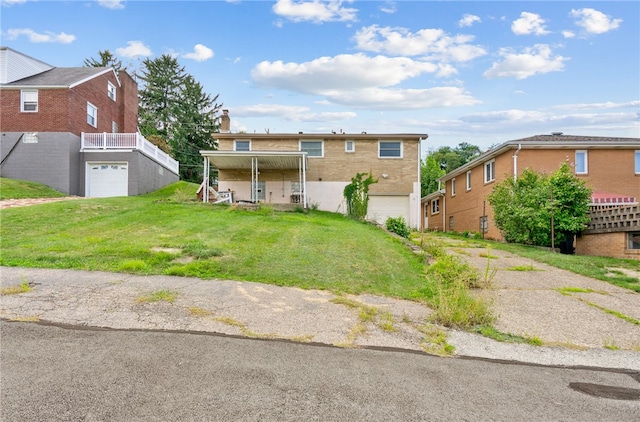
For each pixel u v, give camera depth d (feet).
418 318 18.98
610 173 61.16
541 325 19.08
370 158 69.92
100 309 17.43
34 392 10.29
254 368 12.50
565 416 10.55
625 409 11.12
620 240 40.65
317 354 14.06
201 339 14.79
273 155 59.41
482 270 32.17
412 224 68.95
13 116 68.33
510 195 51.80
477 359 14.67
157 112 155.84
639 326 19.39
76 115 71.10
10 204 48.88
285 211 59.36
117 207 49.14
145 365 12.28
